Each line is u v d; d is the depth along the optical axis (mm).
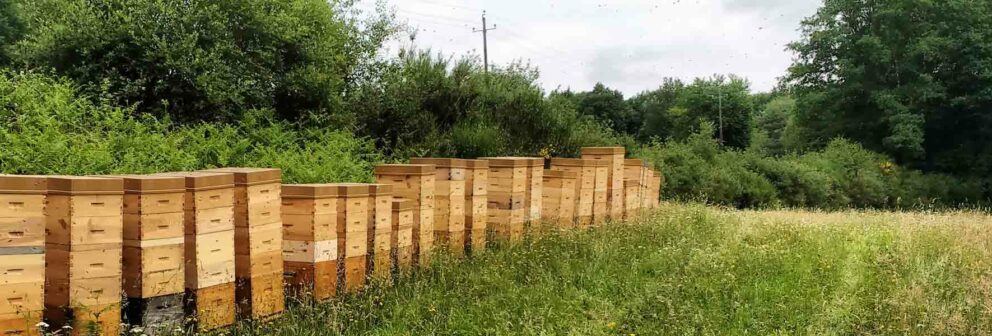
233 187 4957
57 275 4039
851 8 41844
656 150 26797
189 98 11305
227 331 4773
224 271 4875
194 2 11664
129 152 8383
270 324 5105
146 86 11039
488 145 14648
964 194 35844
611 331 5328
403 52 16734
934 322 5582
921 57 38500
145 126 9539
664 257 7863
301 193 5703
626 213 11398
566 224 9672
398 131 14930
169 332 4387
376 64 16641
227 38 11953
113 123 9094
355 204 6129
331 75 13797
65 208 4000
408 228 6988
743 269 7438
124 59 10953
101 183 4098
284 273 5773
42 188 3891
